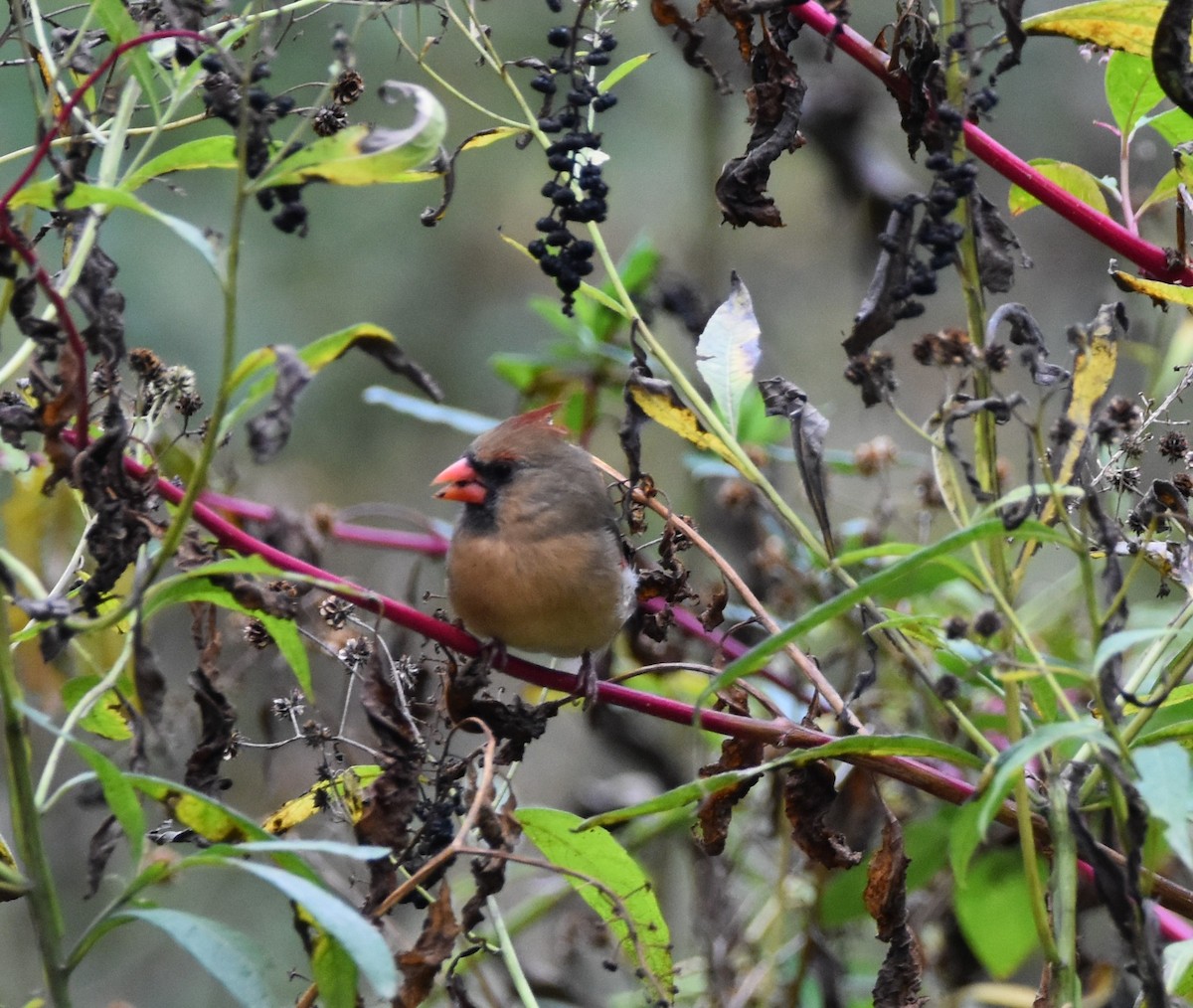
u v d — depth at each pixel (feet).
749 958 26.18
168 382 16.70
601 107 16.46
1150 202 17.90
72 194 13.12
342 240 44.11
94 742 24.61
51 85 15.21
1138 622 23.76
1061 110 40.50
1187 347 21.58
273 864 15.05
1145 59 17.16
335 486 42.93
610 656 26.89
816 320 44.34
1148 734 15.21
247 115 13.06
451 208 45.39
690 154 44.21
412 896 16.57
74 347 14.16
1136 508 16.35
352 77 17.13
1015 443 34.30
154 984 35.55
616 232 44.75
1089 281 38.99
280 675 23.22
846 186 30.60
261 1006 12.55
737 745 17.67
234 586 14.99
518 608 23.22
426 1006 23.97
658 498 22.97
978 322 15.47
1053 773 15.35
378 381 44.32
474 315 45.01
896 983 16.40
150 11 16.61
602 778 39.63
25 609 13.25
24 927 34.83
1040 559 36.70
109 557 14.76
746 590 18.45
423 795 16.81
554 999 26.73
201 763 16.33
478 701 17.60
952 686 15.83
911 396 40.52
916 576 16.49
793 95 16.75
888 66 16.21
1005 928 23.75
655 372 27.84
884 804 16.70
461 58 43.57
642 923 17.22
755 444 26.84
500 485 23.34
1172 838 11.66
